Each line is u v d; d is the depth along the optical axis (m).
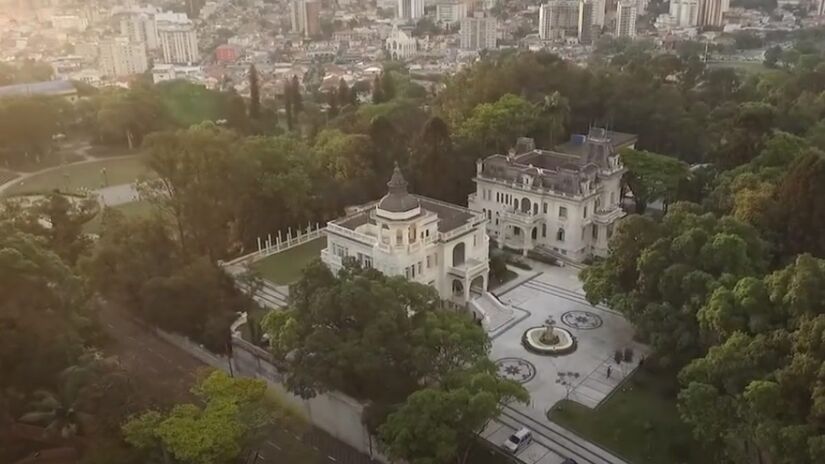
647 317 97.00
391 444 75.12
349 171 164.62
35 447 82.75
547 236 145.25
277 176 146.12
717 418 73.06
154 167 129.75
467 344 85.94
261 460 86.38
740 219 116.31
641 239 105.25
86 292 105.62
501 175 150.38
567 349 107.06
